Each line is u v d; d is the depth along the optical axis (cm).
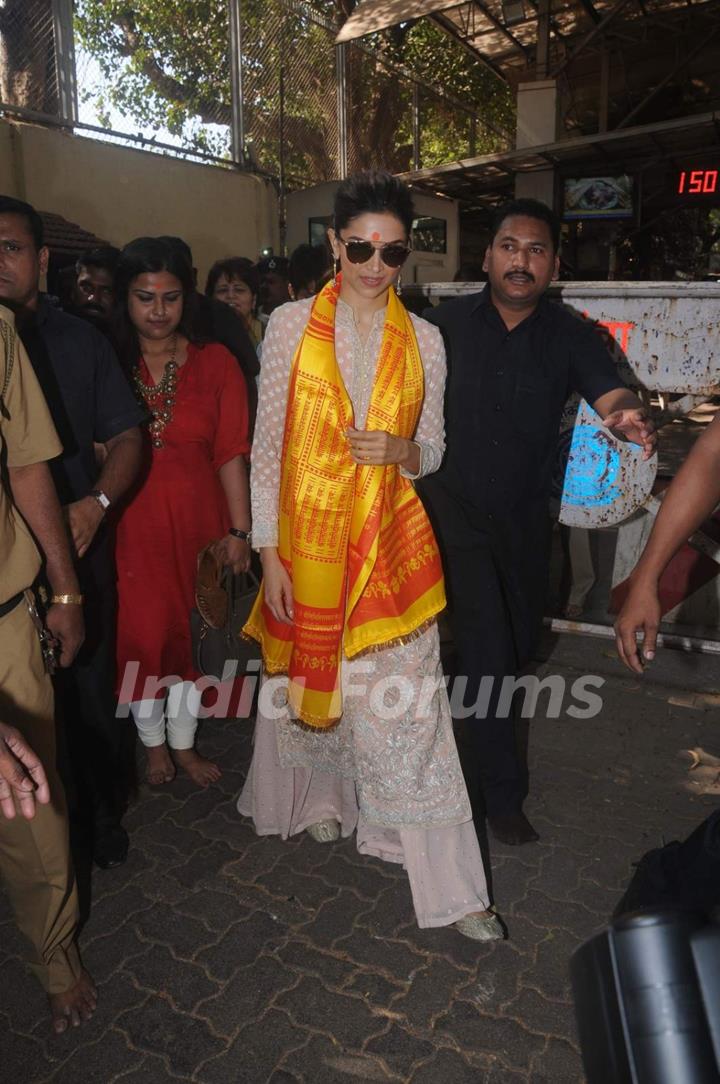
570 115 1645
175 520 282
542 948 235
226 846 279
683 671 393
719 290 343
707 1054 82
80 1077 199
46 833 201
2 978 229
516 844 275
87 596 263
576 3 1310
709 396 357
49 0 812
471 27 1384
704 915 91
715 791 307
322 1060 202
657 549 162
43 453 203
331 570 226
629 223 1427
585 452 370
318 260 416
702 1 1271
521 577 278
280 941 238
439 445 235
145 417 263
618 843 278
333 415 217
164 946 237
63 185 834
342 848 278
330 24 1224
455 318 273
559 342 266
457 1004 217
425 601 229
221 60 1033
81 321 253
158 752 311
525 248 251
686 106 1584
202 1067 201
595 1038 89
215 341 296
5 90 811
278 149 1151
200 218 1005
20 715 193
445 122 1603
